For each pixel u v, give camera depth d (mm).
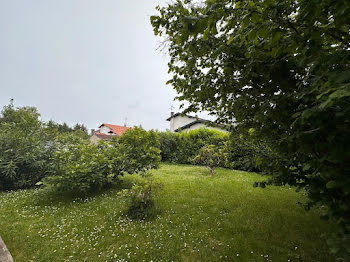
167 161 11812
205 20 1228
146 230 2889
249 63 1718
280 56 1624
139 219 3219
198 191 4824
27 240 2590
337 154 918
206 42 1874
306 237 2596
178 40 1460
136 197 3523
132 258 2246
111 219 3240
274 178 1886
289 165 1804
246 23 1136
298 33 1186
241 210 3570
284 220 3098
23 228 2918
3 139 5398
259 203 3928
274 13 1105
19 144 5551
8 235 2693
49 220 3207
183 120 20828
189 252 2352
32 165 5332
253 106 2043
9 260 1986
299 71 1622
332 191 1211
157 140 5750
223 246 2453
